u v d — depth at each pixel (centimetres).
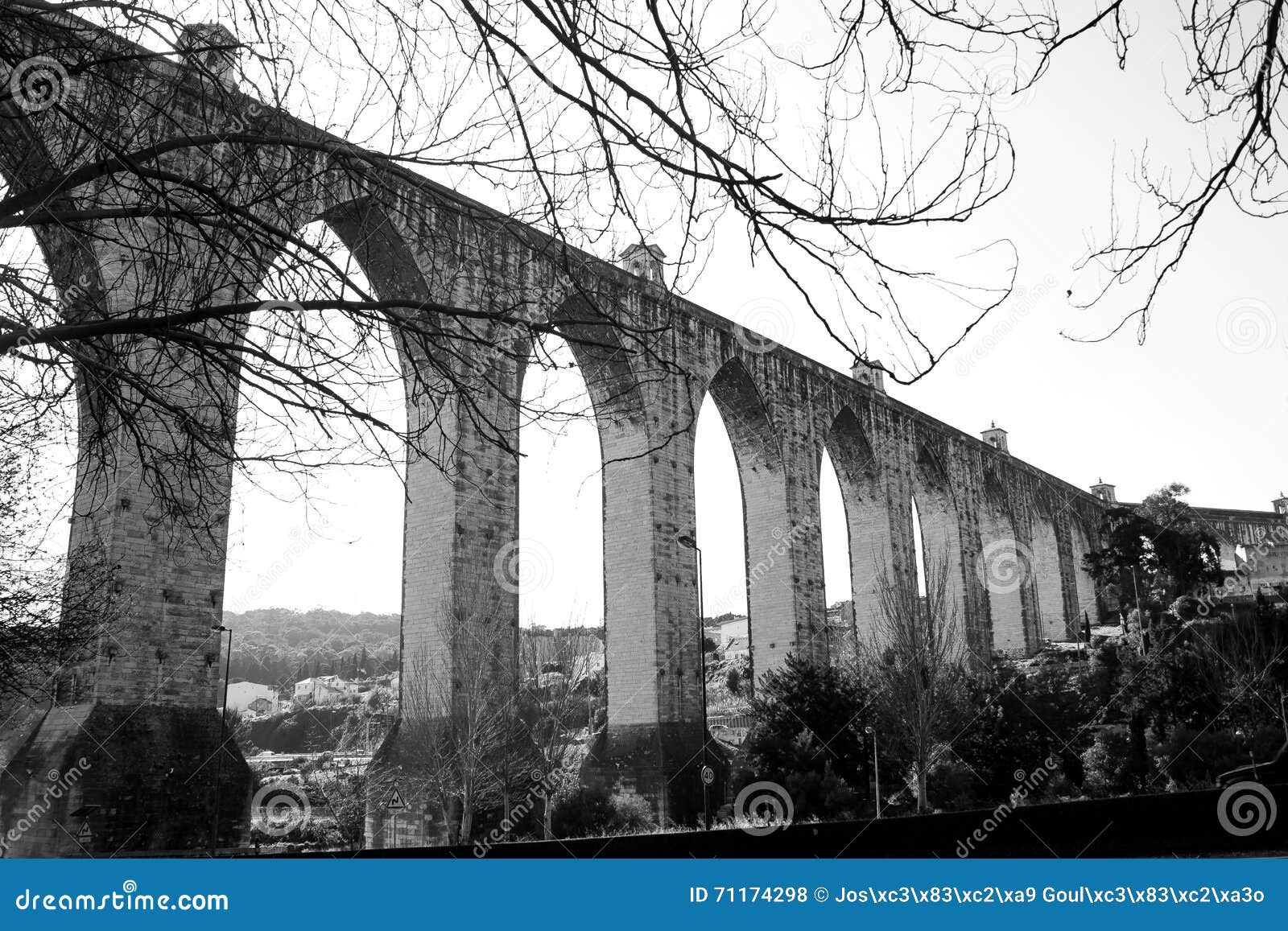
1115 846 1593
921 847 1468
